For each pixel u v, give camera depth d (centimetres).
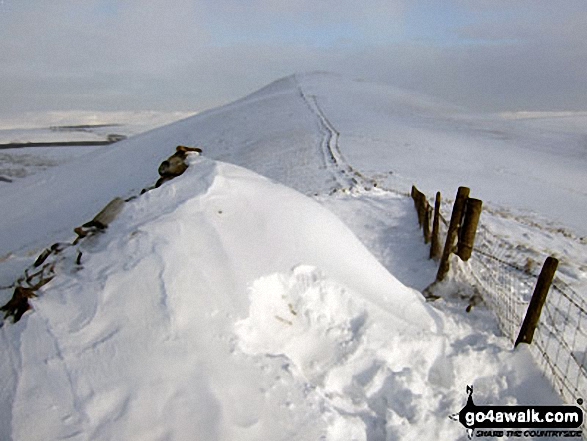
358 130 3153
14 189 3488
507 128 4438
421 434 400
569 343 595
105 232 542
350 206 1173
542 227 1327
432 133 3403
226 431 353
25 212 2894
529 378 485
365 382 444
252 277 482
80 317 424
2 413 356
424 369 479
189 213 543
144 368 387
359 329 483
